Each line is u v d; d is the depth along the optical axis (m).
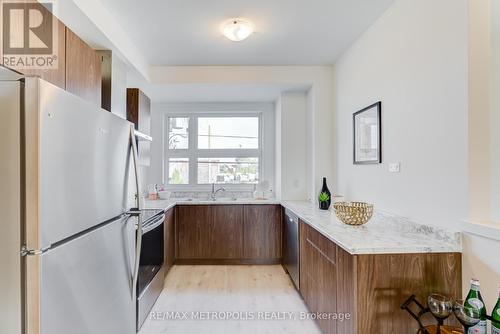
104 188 1.34
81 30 2.15
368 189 2.57
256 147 4.52
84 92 1.93
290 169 3.94
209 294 2.86
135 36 2.70
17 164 0.93
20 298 0.93
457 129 1.58
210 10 2.26
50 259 0.98
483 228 1.40
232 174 4.54
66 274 1.06
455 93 1.59
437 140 1.72
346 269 1.65
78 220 1.13
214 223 3.78
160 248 2.86
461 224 1.54
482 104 1.52
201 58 3.25
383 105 2.32
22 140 0.93
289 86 3.60
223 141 4.53
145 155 3.44
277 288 3.01
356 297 1.54
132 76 3.20
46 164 0.96
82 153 1.16
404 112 2.04
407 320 1.55
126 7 2.21
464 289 1.54
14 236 0.92
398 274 1.55
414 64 1.93
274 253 3.80
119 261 1.50
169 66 3.47
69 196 1.08
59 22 1.63
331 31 2.63
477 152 1.51
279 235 3.80
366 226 2.14
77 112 1.13
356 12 2.31
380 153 2.35
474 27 1.51
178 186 4.50
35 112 0.93
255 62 3.39
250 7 2.22
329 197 3.08
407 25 2.01
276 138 4.31
